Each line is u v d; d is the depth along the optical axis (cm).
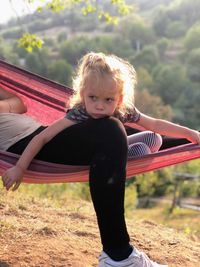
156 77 5597
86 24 10319
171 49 7838
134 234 357
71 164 235
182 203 1109
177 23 8731
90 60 233
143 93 3919
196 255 329
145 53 6519
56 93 279
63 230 339
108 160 223
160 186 1210
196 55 6419
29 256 288
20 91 280
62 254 295
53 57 7050
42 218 369
